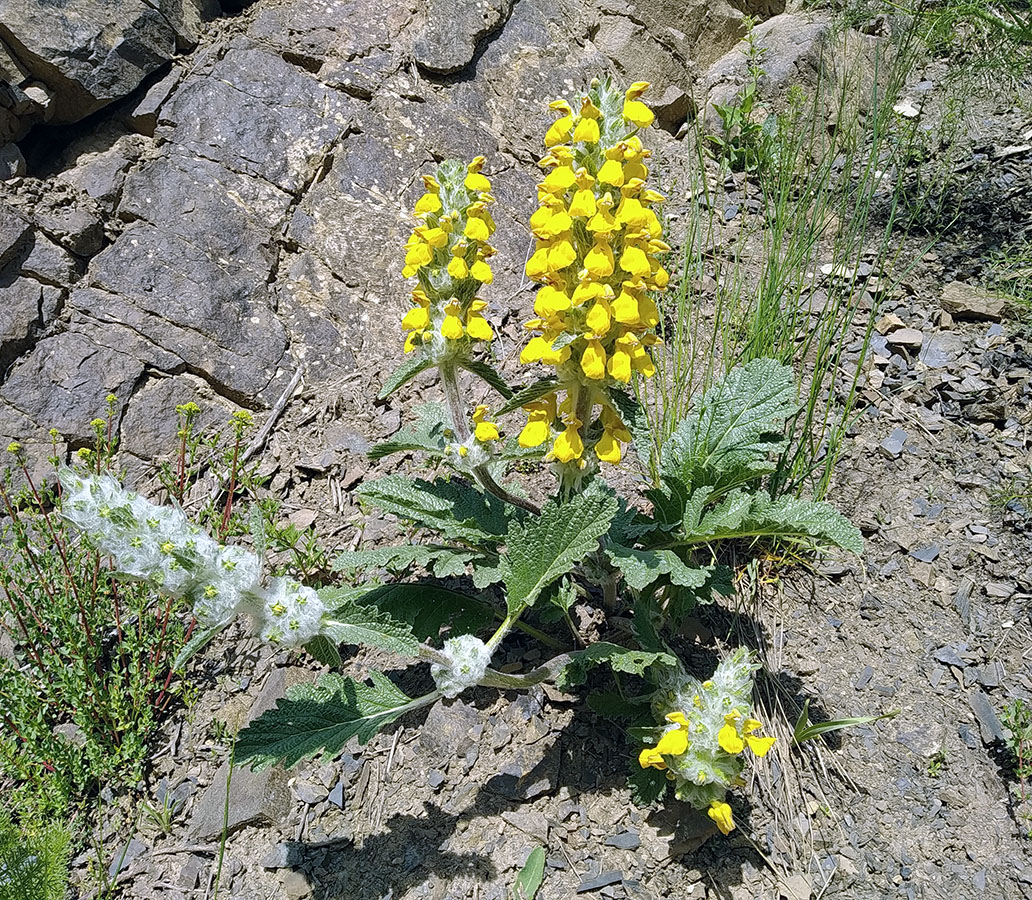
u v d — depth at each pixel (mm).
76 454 638
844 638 548
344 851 457
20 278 663
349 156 790
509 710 502
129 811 487
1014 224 822
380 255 759
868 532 603
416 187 797
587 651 445
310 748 406
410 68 849
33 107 699
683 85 994
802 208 753
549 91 897
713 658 532
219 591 334
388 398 689
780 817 463
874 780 483
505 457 465
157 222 717
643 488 621
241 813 472
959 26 1034
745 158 908
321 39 831
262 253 731
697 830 451
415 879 441
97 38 716
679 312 667
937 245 817
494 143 848
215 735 514
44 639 531
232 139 760
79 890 455
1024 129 937
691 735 401
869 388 693
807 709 472
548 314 387
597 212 367
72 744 499
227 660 548
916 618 557
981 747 497
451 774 481
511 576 411
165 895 452
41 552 584
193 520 608
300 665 540
